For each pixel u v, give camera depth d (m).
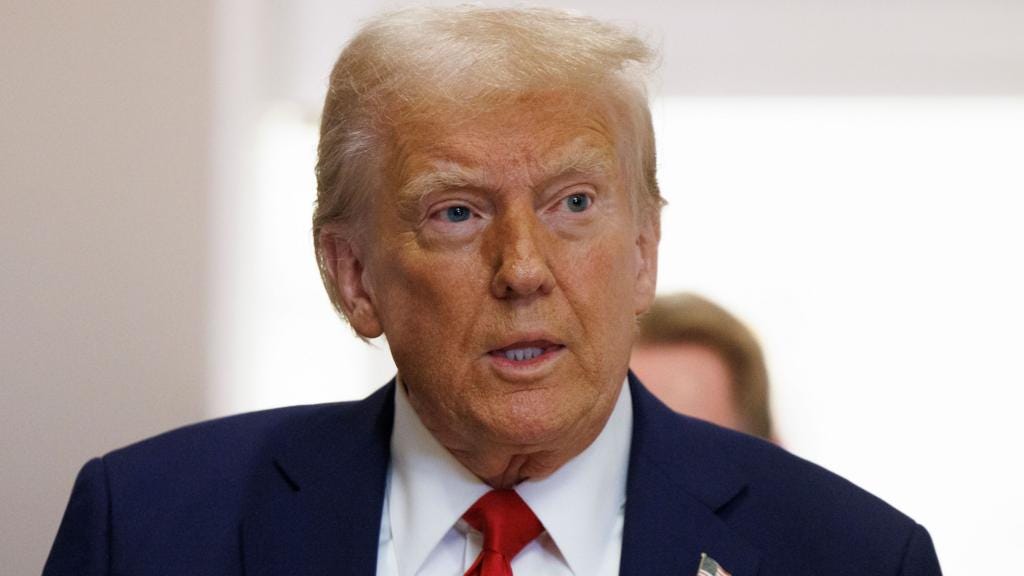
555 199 2.67
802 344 5.83
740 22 5.87
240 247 5.95
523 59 2.64
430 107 2.66
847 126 5.86
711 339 5.02
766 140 5.87
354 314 2.97
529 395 2.66
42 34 5.84
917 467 5.79
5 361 5.79
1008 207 5.81
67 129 5.86
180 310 5.89
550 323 2.64
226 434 3.22
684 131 5.88
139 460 3.16
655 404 3.09
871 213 5.84
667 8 5.88
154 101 5.90
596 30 2.74
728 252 5.84
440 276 2.68
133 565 2.99
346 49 2.87
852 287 5.82
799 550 2.89
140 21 5.90
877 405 5.80
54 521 5.76
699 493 2.93
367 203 2.83
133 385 5.84
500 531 2.83
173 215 5.90
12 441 5.77
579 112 2.67
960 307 5.82
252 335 5.94
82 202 5.85
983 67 5.82
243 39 5.95
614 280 2.71
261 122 5.97
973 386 5.79
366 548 2.90
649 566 2.83
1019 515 5.75
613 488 2.92
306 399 5.94
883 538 2.91
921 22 5.84
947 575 5.78
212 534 3.02
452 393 2.70
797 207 5.86
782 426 5.81
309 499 3.00
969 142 5.84
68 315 5.83
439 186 2.65
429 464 2.91
